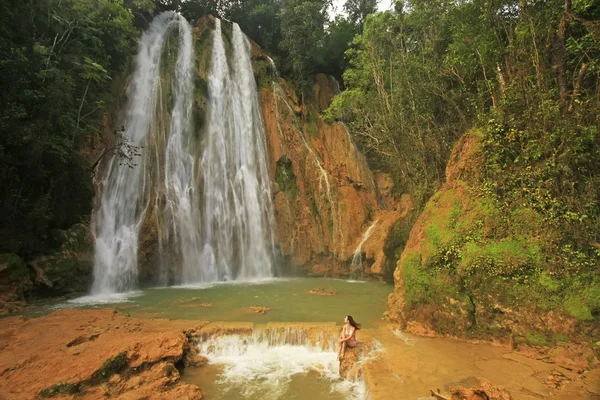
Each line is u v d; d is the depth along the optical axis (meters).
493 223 9.45
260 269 21.70
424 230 10.71
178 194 20.34
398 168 20.48
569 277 8.06
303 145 25.47
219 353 8.88
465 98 14.66
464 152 11.41
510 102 10.51
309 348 9.12
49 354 7.28
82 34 17.30
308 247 22.42
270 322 10.06
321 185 23.89
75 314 10.49
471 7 13.57
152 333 8.68
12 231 12.91
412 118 16.83
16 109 12.81
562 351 7.58
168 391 6.65
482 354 7.98
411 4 17.89
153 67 22.95
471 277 8.99
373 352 8.18
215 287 17.00
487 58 13.10
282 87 28.19
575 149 8.98
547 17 11.05
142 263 17.62
